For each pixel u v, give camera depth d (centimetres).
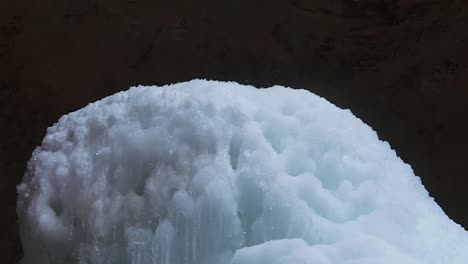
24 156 962
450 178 943
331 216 272
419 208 293
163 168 281
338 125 298
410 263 247
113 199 288
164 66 964
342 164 284
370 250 249
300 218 263
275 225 268
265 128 291
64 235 296
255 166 274
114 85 963
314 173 284
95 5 955
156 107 293
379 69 958
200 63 966
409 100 954
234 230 271
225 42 963
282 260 246
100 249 284
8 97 962
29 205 310
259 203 273
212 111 285
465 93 936
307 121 296
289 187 269
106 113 304
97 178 292
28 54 959
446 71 939
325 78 968
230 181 274
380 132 962
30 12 954
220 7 958
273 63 968
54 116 962
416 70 948
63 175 302
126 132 292
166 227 272
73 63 959
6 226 940
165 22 958
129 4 953
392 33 950
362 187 277
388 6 943
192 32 960
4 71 958
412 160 955
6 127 962
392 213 274
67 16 955
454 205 939
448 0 929
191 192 274
